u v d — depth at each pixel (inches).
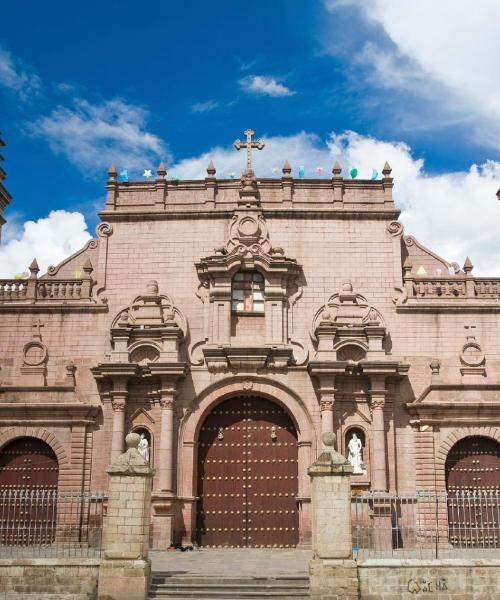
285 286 1417.3
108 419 1360.7
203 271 1419.8
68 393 1364.4
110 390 1369.3
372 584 864.9
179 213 1466.5
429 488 1304.1
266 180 1496.1
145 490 898.7
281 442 1370.6
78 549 1138.7
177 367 1332.4
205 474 1357.0
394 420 1353.3
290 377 1369.3
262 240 1440.7
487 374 1382.9
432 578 869.2
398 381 1371.8
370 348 1363.2
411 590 864.3
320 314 1416.1
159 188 1491.1
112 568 868.6
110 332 1396.4
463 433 1332.4
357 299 1424.7
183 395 1363.2
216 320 1392.7
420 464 1318.9
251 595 877.2
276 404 1387.8
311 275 1437.0
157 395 1362.0
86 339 1412.4
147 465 908.6
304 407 1355.8
